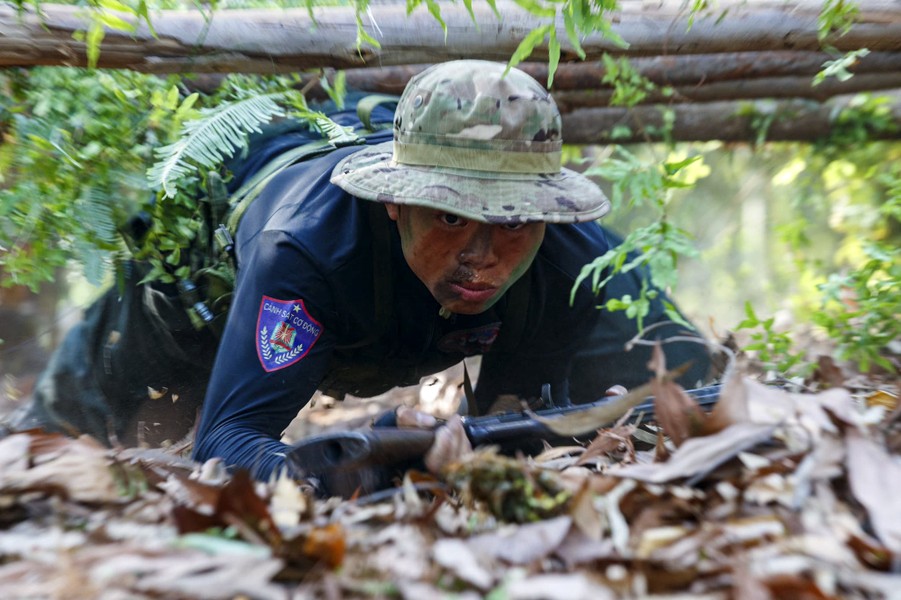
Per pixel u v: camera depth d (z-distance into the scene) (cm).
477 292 234
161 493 183
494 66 232
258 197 274
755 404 178
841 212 469
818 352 329
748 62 343
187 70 278
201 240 289
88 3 259
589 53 294
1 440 192
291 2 294
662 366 181
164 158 278
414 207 229
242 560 140
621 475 165
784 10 285
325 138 307
